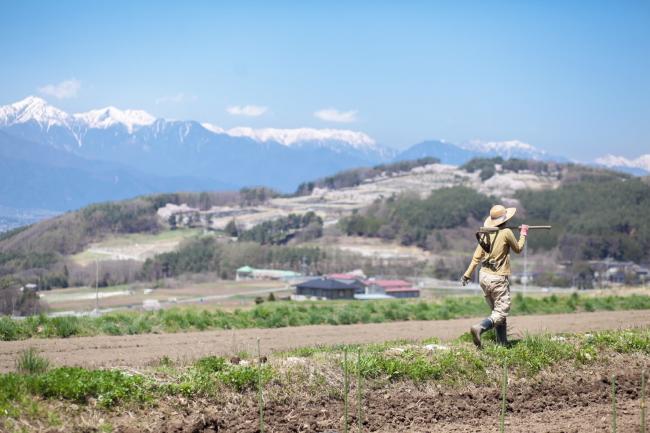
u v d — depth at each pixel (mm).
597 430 11000
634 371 14172
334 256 193875
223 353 15078
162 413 10055
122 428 9438
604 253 186250
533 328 20312
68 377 10039
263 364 12008
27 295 83438
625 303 30781
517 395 12555
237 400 10820
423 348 13875
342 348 13656
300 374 11680
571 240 190875
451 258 192375
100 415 9602
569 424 11320
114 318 21328
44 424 9023
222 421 10297
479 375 12789
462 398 12148
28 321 19297
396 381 12211
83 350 15688
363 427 10781
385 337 18781
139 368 11438
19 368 11383
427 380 12336
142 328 20547
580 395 12938
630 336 15703
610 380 13602
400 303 29609
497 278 14367
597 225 198625
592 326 21016
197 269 182125
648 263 182875
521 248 14516
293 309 25422
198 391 10664
